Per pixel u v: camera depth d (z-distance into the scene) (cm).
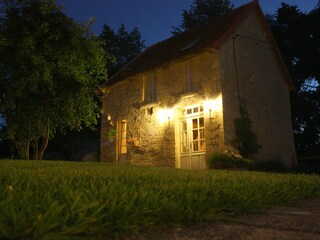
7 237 137
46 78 966
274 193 341
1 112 1070
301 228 218
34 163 711
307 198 368
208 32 1329
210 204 257
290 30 1803
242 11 1288
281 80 1384
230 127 1078
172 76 1271
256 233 203
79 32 1080
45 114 1093
